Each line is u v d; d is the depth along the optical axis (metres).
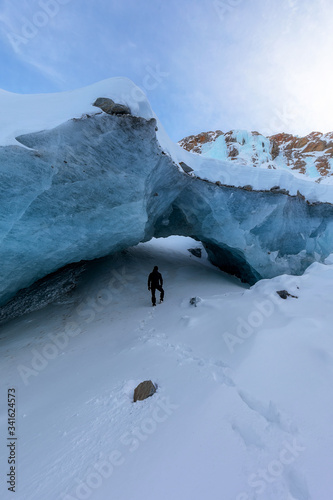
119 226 6.05
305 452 1.39
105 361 3.37
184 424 1.71
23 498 1.30
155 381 2.46
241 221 9.28
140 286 8.32
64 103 5.02
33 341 5.12
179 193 8.20
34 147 4.21
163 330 4.37
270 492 1.16
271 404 1.82
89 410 2.11
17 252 4.86
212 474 1.28
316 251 11.05
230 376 2.32
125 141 4.98
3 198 4.12
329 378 2.09
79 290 8.32
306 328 3.00
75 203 5.08
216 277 10.20
